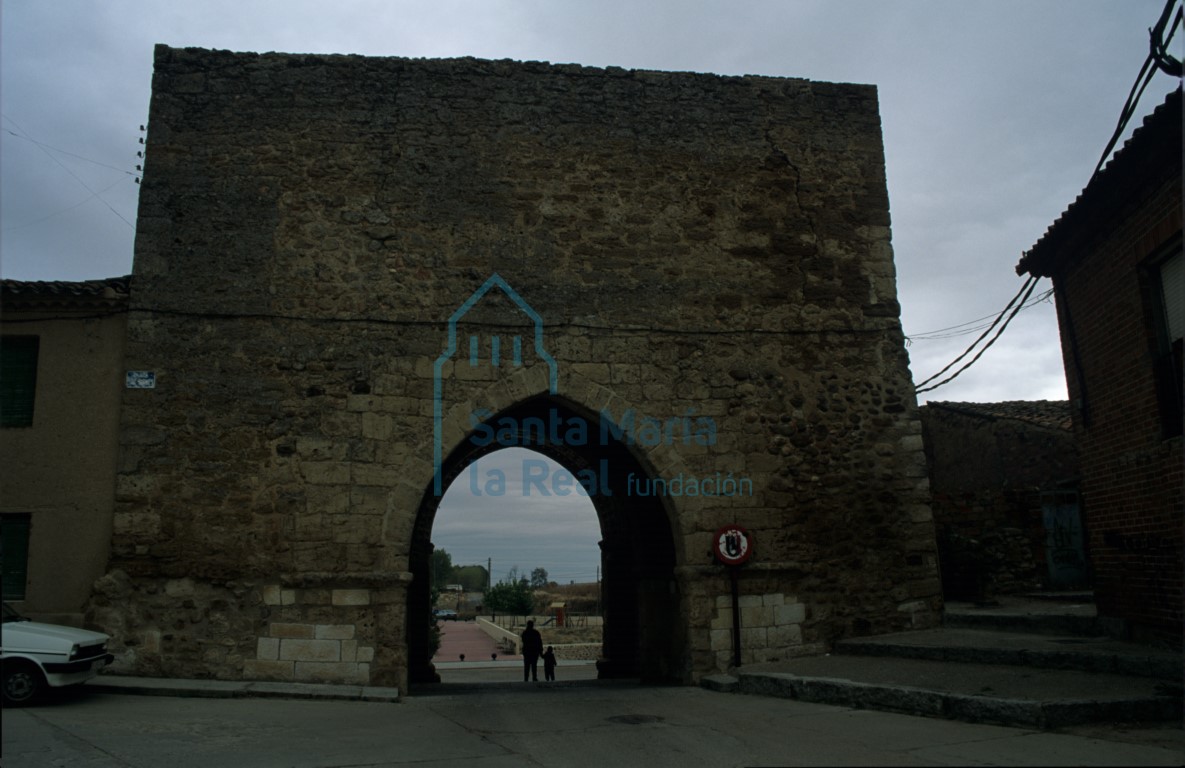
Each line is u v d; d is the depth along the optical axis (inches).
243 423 397.7
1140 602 333.1
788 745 237.9
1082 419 380.2
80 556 383.6
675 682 428.8
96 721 286.7
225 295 408.8
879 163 477.4
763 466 432.1
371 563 391.5
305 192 424.8
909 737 235.3
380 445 403.2
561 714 319.6
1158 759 197.8
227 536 386.3
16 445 390.6
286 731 279.4
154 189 414.9
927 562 435.2
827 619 422.3
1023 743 219.3
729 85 472.7
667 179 455.2
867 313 457.7
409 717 315.3
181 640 375.6
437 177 435.8
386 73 444.1
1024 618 399.5
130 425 391.2
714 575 414.0
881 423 446.6
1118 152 311.1
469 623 2242.9
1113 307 349.4
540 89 454.6
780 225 459.8
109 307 405.7
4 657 311.7
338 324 412.8
